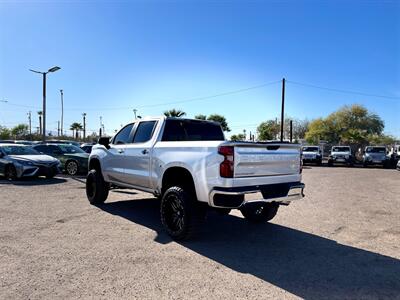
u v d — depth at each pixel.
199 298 3.47
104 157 7.72
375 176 18.28
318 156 29.77
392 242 5.58
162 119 6.43
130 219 6.76
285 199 5.45
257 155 5.09
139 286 3.72
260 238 5.68
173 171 5.76
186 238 5.36
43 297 3.41
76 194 9.64
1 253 4.67
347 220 7.11
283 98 33.34
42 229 5.91
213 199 4.89
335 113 59.62
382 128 59.16
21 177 12.59
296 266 4.43
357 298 3.55
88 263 4.36
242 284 3.84
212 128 7.09
